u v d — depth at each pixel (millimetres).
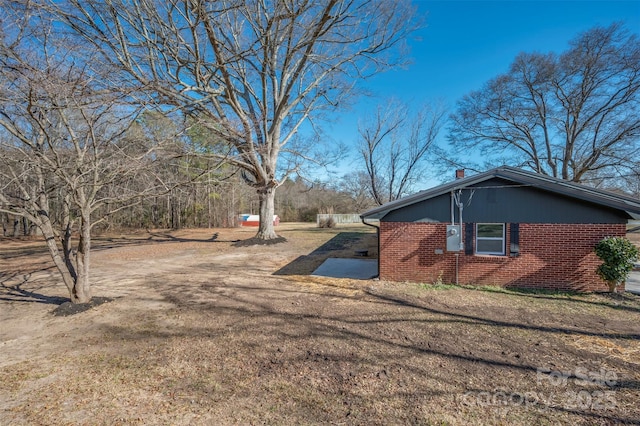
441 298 7211
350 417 3084
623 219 7438
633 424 2910
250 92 17109
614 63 19297
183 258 14648
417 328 5406
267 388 3645
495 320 5746
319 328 5492
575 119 21844
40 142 6477
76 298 7094
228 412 3201
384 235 9172
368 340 4945
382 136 28531
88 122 6137
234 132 11148
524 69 23172
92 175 7141
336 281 9234
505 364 4102
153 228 31891
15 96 5543
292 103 18781
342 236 22531
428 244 8805
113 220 25453
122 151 6703
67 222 7309
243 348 4766
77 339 5273
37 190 6703
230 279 9859
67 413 3232
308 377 3871
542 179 7887
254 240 19000
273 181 18562
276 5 10234
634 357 4246
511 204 8156
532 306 6555
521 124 24406
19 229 28062
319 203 45969
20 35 5387
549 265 7934
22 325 6035
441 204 8680
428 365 4109
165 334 5418
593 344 4668
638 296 7125
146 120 8602
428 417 3064
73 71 6195
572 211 7766
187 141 9656
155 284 9352
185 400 3430
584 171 21469
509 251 8203
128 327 5789
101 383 3828
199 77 11055
